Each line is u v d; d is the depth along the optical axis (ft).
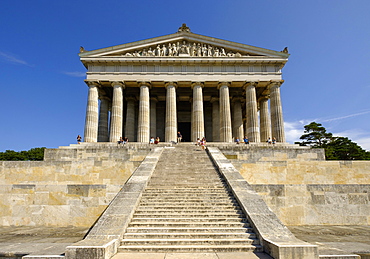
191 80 131.34
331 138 196.24
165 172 59.72
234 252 31.37
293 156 79.30
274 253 28.81
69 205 58.44
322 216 56.18
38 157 206.08
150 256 29.68
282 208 56.13
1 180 70.49
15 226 57.52
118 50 132.67
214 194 47.34
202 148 88.79
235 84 135.03
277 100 128.57
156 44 135.64
